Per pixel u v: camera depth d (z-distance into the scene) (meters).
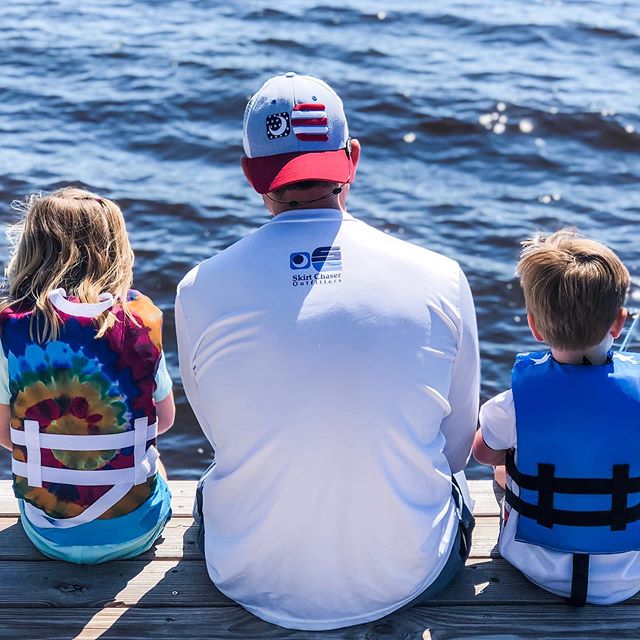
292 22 12.79
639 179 8.10
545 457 2.28
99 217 2.42
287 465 2.07
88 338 2.36
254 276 2.08
